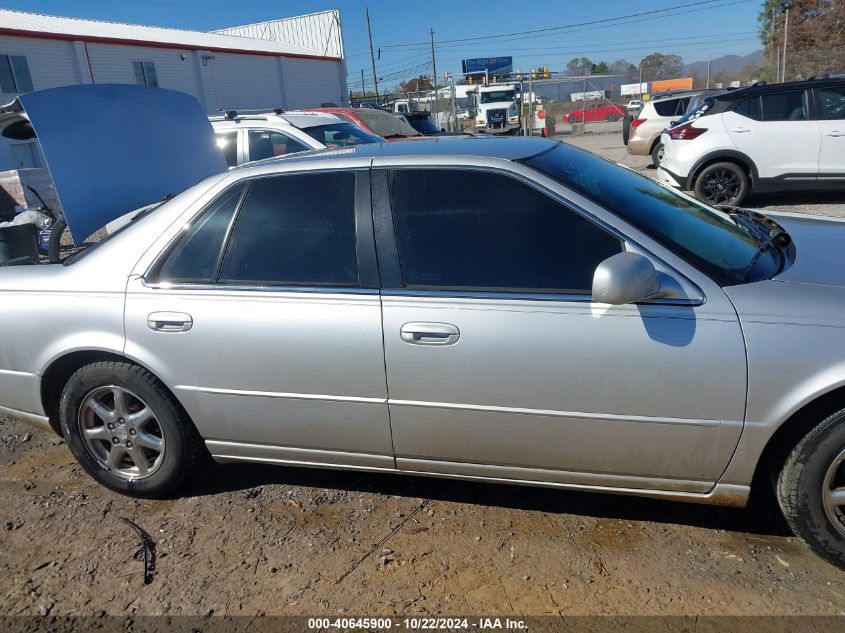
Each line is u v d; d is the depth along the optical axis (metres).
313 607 2.49
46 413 3.27
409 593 2.52
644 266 2.29
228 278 2.86
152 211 3.10
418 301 2.59
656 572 2.54
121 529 3.05
